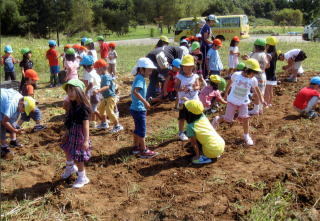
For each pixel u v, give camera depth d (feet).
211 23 32.86
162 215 13.84
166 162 18.56
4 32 142.82
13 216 14.26
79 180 16.40
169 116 26.27
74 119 15.52
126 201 14.99
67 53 31.45
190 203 14.47
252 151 19.35
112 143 21.49
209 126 18.30
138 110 18.44
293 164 17.47
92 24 175.52
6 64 38.01
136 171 17.80
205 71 33.35
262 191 15.20
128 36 178.91
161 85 30.42
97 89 22.29
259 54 24.13
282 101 28.55
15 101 18.53
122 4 233.35
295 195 14.62
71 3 152.35
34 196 15.84
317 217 13.24
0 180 17.01
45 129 24.17
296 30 149.38
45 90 38.86
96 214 14.21
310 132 21.35
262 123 23.39
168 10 182.39
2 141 19.33
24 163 19.11
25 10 147.02
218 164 18.02
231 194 15.01
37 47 60.70
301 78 35.65
